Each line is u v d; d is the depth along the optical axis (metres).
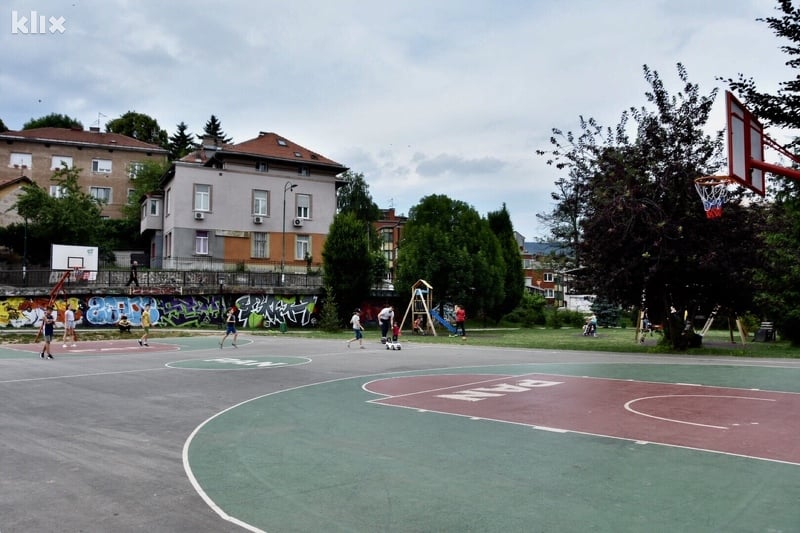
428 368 19.08
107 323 40.00
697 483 6.70
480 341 34.16
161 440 9.02
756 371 17.84
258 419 10.63
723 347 28.70
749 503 6.03
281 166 53.66
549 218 65.31
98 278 40.09
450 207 55.59
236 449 8.43
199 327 42.53
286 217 53.34
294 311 46.12
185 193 49.19
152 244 56.91
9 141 61.12
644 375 16.91
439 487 6.63
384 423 10.21
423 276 46.81
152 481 6.93
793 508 5.87
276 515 5.79
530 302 66.31
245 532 5.37
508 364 20.36
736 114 12.03
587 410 11.35
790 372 17.56
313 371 18.20
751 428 9.64
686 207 24.12
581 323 60.38
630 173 24.42
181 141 101.00
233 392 13.90
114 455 8.13
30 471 7.36
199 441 8.95
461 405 12.00
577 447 8.43
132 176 65.12
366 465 7.55
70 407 11.93
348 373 17.72
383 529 5.42
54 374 17.28
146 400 12.77
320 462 7.71
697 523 5.48
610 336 42.03
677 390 13.88
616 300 27.03
